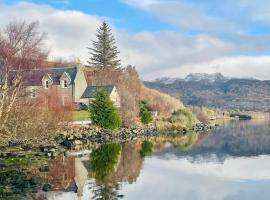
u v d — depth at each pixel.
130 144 67.69
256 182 33.91
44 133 58.25
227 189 30.88
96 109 84.62
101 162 44.62
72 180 32.94
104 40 154.12
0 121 49.53
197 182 33.59
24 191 27.67
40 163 41.38
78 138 68.62
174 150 59.16
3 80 50.91
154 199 27.09
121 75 133.50
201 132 104.12
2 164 39.38
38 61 52.31
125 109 98.75
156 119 114.38
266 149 61.25
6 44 48.84
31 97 64.12
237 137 86.06
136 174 37.16
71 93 104.12
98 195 27.78
